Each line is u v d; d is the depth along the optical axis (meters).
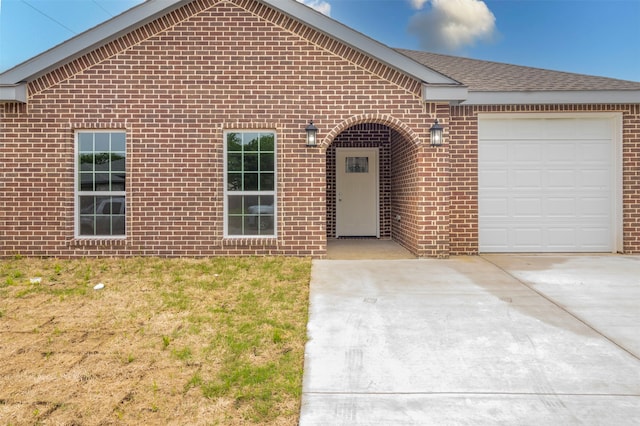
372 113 8.06
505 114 8.69
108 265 7.33
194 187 8.02
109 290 5.89
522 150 8.88
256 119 8.05
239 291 5.88
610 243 8.94
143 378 3.46
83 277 6.58
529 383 3.44
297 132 8.08
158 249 8.02
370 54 7.91
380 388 3.37
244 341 4.19
